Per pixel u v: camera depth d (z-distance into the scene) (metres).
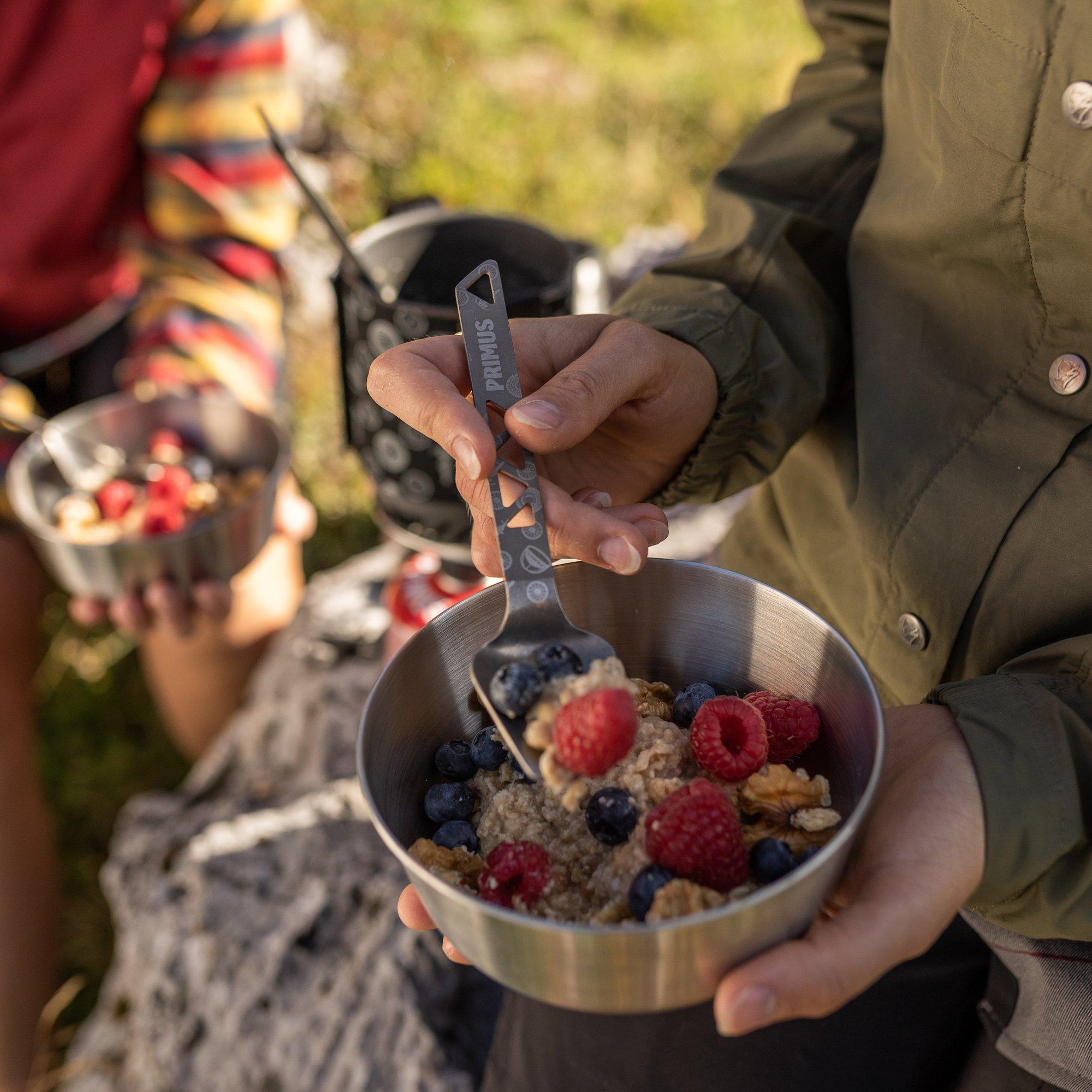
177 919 0.67
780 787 0.38
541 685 0.37
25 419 0.73
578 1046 0.50
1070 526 0.41
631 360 0.43
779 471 0.54
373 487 0.64
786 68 1.59
